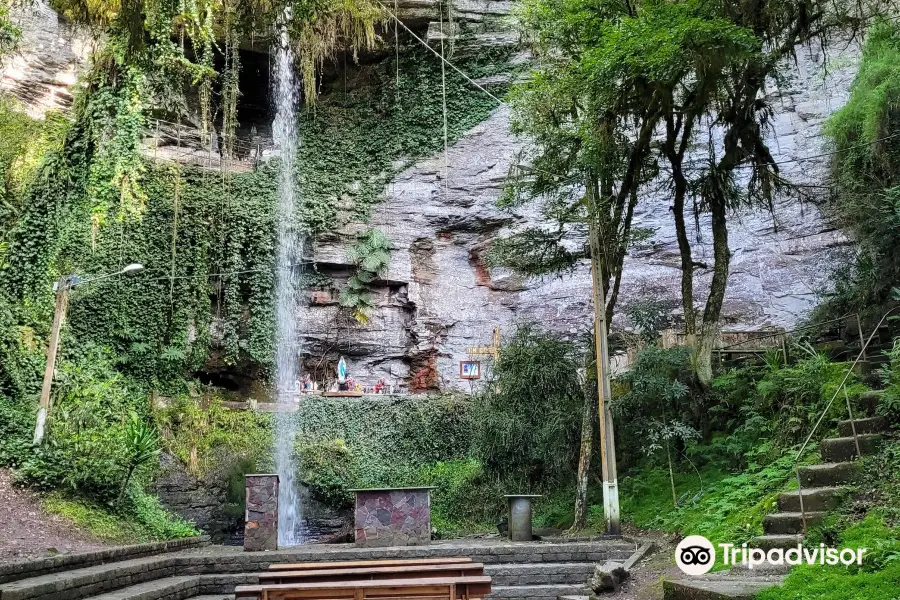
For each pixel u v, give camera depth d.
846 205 14.82
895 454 8.30
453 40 23.64
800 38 12.88
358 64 24.88
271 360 21.78
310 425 20.70
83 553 8.90
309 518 18.92
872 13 13.33
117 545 11.09
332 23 21.28
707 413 13.29
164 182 21.19
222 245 21.81
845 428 9.48
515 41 24.12
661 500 12.55
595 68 11.60
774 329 19.33
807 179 20.33
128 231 19.95
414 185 24.23
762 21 12.20
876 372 10.25
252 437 19.62
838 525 7.55
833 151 16.17
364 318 23.09
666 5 11.31
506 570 9.98
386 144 24.55
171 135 22.27
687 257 13.57
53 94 20.52
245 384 22.11
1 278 14.19
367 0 21.36
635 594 8.38
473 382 22.33
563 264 14.64
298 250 23.12
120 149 14.34
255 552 10.95
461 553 10.56
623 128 13.69
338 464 19.78
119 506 12.71
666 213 21.94
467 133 24.42
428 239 24.05
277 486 11.80
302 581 7.16
